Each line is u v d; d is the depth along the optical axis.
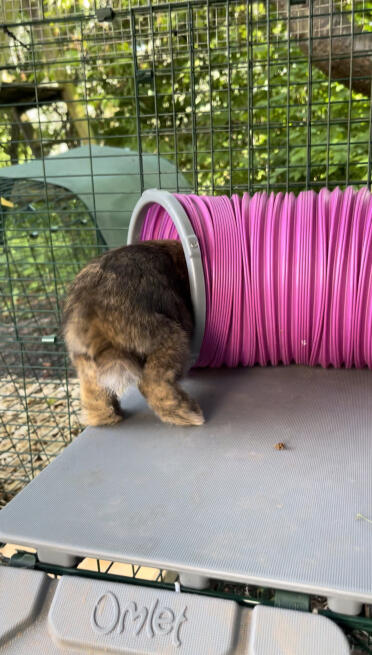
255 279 0.57
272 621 0.30
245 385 0.59
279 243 0.57
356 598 0.30
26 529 0.37
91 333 0.48
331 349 0.59
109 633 0.31
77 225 1.20
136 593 0.33
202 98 1.33
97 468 0.44
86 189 0.94
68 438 0.95
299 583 0.31
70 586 0.34
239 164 1.31
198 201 0.62
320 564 0.32
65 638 0.32
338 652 0.29
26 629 0.33
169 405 0.50
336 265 0.56
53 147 1.52
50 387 1.16
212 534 0.35
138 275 0.51
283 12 0.88
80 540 0.35
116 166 1.01
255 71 1.26
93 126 1.53
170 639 0.31
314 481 0.41
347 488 0.40
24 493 0.41
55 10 1.06
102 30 0.98
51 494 0.41
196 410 0.51
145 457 0.46
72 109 1.51
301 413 0.52
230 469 0.43
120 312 0.48
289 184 0.77
